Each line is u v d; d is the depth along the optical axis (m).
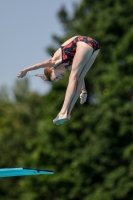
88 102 67.19
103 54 65.12
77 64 18.53
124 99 62.16
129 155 59.19
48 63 18.97
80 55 18.50
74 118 65.06
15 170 20.06
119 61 62.75
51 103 67.88
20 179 82.75
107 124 60.53
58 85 67.00
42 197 64.44
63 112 18.72
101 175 60.97
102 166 60.97
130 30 63.47
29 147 66.81
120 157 60.72
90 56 18.59
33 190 64.44
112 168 60.97
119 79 62.09
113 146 60.84
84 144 64.50
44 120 67.44
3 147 93.12
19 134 95.94
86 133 63.09
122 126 60.12
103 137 61.06
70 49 18.69
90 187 61.22
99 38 64.62
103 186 59.59
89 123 62.19
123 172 59.06
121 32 65.19
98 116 61.53
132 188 58.50
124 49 61.91
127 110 60.53
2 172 20.06
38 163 65.12
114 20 64.19
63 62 18.81
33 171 20.50
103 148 60.66
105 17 64.94
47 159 64.94
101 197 58.78
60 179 62.16
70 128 64.88
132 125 60.12
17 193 82.69
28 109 108.81
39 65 19.00
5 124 104.25
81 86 18.78
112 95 61.78
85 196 61.66
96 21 66.75
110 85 62.19
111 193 58.75
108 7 66.69
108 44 64.94
